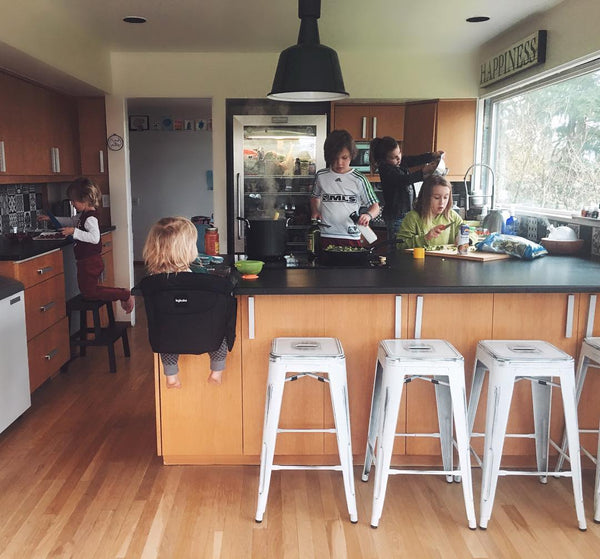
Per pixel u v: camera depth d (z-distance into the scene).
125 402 3.90
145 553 2.34
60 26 4.18
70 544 2.39
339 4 3.94
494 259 3.52
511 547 2.39
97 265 4.52
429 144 5.55
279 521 2.56
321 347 2.60
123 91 5.49
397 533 2.48
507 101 5.38
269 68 5.49
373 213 4.12
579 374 2.80
